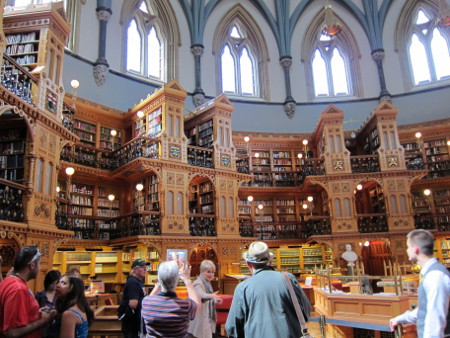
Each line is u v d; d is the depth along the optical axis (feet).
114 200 53.93
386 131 63.00
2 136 32.60
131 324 16.15
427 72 79.82
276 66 82.64
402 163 61.57
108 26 66.28
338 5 85.20
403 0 82.74
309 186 66.08
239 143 70.18
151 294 11.44
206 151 54.13
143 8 73.77
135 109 56.13
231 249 52.60
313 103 80.79
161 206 47.21
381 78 80.07
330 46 85.61
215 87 77.97
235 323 10.12
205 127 57.57
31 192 30.25
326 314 24.16
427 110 76.59
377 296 21.36
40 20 34.91
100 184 53.11
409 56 81.71
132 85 67.46
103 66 62.54
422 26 82.17
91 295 30.76
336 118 63.87
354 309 22.45
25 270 11.21
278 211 68.33
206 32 79.66
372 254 66.03
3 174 31.35
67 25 37.29
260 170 69.67
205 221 51.78
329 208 60.85
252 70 83.10
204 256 54.13
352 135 73.10
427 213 61.57
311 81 82.69
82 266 48.34
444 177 64.64
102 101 62.44
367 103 80.23
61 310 11.80
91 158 52.13
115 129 57.77
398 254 58.29
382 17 82.94
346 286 34.09
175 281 10.82
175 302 10.54
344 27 84.33
